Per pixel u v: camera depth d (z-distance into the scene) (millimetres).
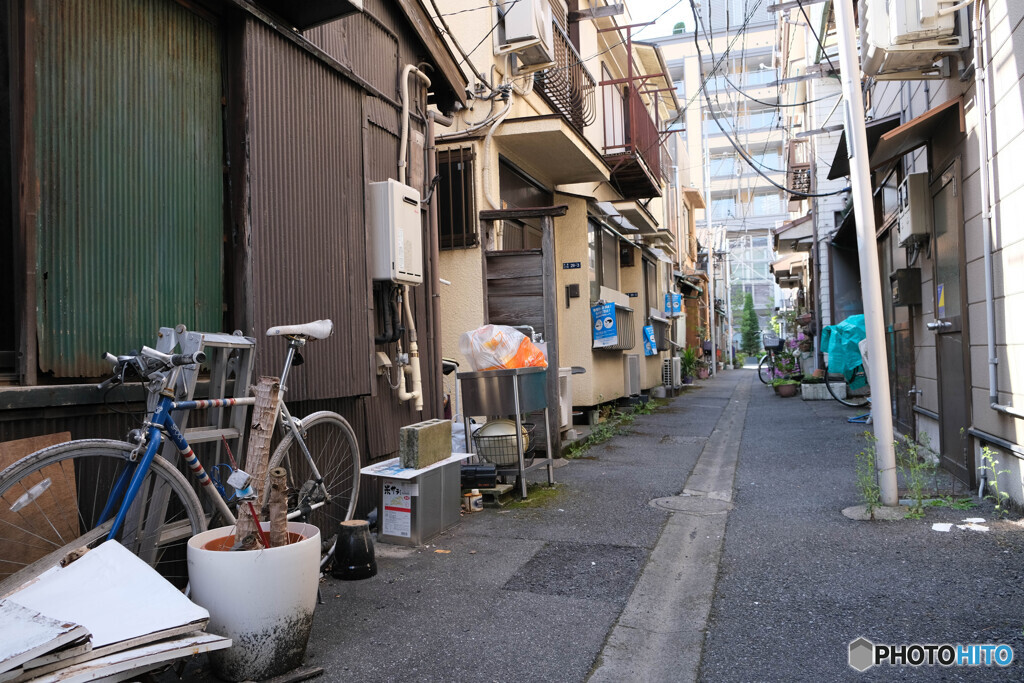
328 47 4570
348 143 4672
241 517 2785
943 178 6133
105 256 3094
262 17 3816
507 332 6199
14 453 2596
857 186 5203
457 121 8227
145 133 3322
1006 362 4777
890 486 5129
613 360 12094
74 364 2928
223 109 3824
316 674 2725
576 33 11414
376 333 5043
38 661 1913
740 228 41438
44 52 2842
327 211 4395
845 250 15336
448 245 8023
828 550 4230
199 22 3686
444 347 7996
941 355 6395
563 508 5496
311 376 4133
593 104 11305
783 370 20156
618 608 3439
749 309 56000
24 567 2549
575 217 10367
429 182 5918
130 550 2740
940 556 3998
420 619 3307
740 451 8188
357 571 3865
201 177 3650
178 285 3480
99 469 2955
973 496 5316
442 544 4551
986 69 4926
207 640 2303
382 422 5141
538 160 9250
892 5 5438
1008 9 4570
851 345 12195
